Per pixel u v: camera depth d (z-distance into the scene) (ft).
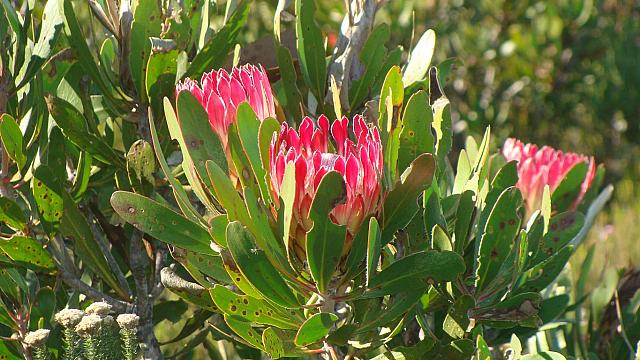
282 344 3.25
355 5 3.71
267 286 3.07
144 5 3.55
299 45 3.65
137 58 3.61
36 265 3.58
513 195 3.31
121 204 3.20
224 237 3.10
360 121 3.09
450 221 3.62
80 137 3.61
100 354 3.33
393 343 3.74
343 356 3.51
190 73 3.70
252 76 3.18
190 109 3.08
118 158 3.70
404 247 3.39
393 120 3.23
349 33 3.70
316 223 2.91
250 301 3.23
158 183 3.73
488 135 3.53
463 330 3.45
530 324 3.44
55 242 3.72
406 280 3.14
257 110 3.17
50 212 3.59
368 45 3.72
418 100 3.23
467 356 3.40
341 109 3.66
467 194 3.41
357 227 3.01
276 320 3.27
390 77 3.22
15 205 3.55
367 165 2.97
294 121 3.71
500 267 3.39
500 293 3.61
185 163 3.19
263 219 3.01
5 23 3.60
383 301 3.66
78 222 3.62
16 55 3.63
